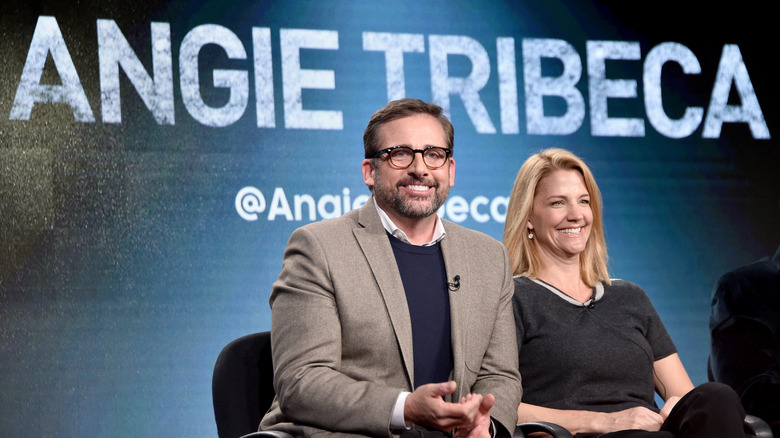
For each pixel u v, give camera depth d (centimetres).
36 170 851
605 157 991
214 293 889
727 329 839
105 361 854
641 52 1011
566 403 626
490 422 532
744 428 564
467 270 577
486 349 578
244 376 562
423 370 543
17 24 856
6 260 837
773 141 1025
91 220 861
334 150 932
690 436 528
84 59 870
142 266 872
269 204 909
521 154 973
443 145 566
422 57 959
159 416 864
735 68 1026
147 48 888
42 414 833
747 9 1027
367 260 550
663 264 996
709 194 1011
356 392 499
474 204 957
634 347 650
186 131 892
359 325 533
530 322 646
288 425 519
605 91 998
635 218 994
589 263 686
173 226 883
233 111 907
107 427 849
